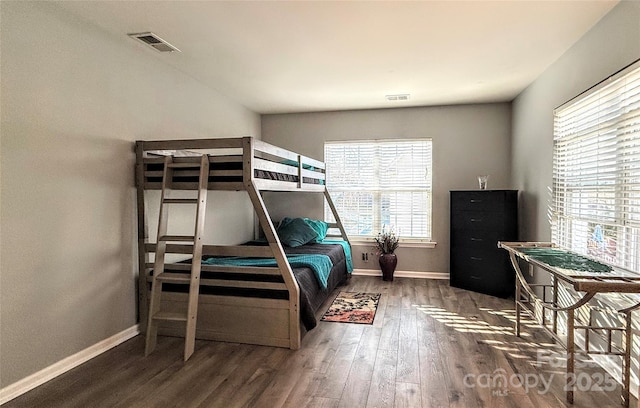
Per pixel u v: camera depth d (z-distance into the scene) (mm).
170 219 3877
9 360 2324
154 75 3568
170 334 3320
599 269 2428
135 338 3289
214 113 4656
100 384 2492
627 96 2475
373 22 2805
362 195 5812
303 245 5156
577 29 2928
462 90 4656
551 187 3703
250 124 5707
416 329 3467
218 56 3520
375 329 3477
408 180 5656
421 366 2715
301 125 5945
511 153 5191
